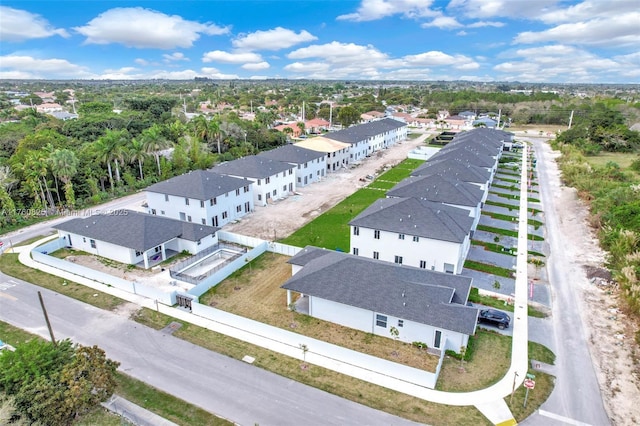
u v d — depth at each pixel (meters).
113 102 170.75
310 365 26.22
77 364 20.98
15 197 56.81
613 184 61.22
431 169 57.88
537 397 23.44
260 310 32.38
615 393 23.80
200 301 33.50
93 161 66.19
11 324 30.38
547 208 59.06
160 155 78.56
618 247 39.22
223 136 90.06
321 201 61.50
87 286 36.25
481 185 55.12
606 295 34.75
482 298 33.94
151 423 21.53
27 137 70.56
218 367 25.92
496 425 21.44
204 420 21.73
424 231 37.44
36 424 18.75
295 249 41.75
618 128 106.69
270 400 23.19
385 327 28.78
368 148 97.25
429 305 27.42
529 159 93.75
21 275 38.28
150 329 29.92
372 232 39.78
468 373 25.41
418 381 24.47
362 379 24.95
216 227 47.19
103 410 22.30
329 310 30.53
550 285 36.47
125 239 40.12
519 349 27.72
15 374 19.88
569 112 155.00
